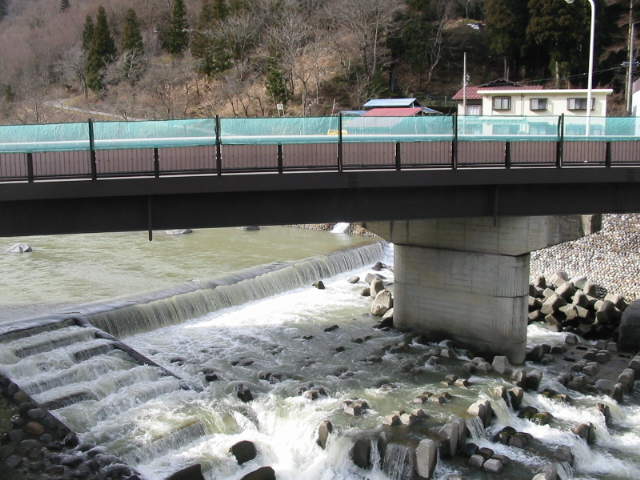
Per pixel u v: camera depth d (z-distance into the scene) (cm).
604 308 3338
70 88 11106
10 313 3030
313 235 5450
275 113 8119
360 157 2402
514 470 1966
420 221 3070
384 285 4012
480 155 2539
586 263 4303
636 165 2638
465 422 2117
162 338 2953
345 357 2811
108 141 2145
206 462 1922
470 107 7162
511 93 6531
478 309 2938
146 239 5003
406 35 8888
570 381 2595
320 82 8650
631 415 2403
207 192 2238
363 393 2417
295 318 3347
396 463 1952
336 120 2402
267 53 9188
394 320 3228
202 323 3191
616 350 3023
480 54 9188
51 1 15075
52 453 1878
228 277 3722
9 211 2128
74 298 3325
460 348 2997
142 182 2162
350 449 2003
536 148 2580
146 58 9962
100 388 2242
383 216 2556
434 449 1934
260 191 2383
